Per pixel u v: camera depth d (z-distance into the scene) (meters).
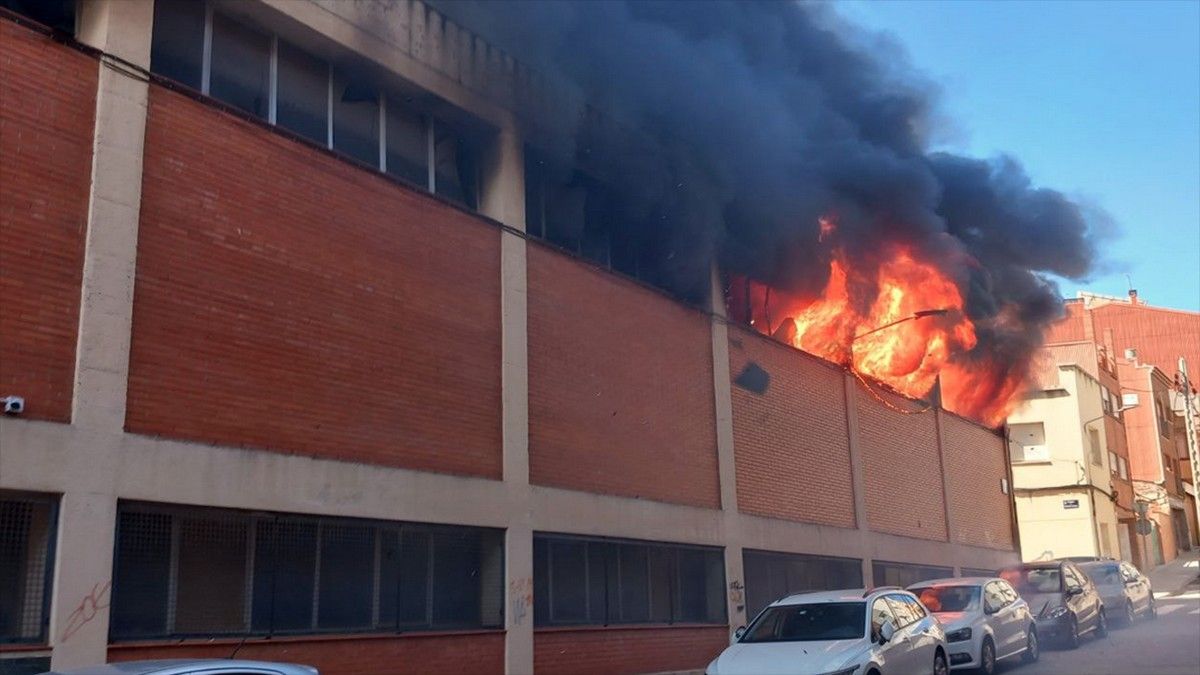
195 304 10.70
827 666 10.85
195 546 10.41
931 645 12.98
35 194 9.59
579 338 16.05
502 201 15.22
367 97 14.21
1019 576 19.55
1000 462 32.62
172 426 10.28
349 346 12.29
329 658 11.41
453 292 13.92
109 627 9.43
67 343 9.58
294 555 11.33
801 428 21.78
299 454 11.43
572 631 14.91
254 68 12.76
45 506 9.29
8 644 8.79
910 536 25.59
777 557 20.34
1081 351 44.38
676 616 17.27
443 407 13.42
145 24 10.77
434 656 12.70
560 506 14.96
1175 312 60.06
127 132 10.35
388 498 12.34
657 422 17.47
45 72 9.85
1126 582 24.14
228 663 6.31
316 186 12.25
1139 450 51.84
